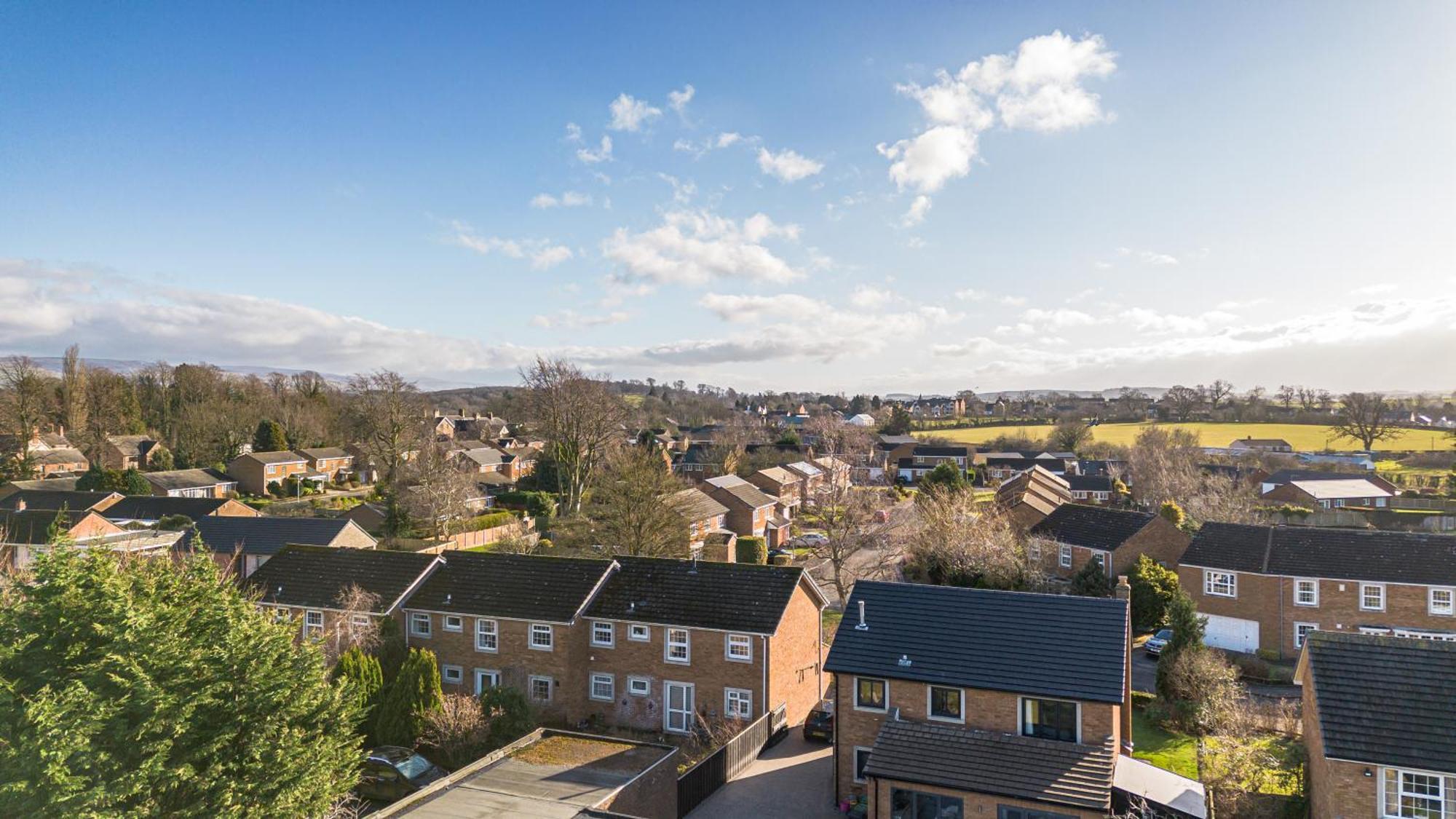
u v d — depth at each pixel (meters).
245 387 136.75
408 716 31.14
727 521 78.81
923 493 76.56
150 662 18.45
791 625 36.44
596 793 22.81
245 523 56.56
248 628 21.17
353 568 40.62
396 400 92.56
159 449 108.94
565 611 36.19
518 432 150.88
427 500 69.44
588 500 78.88
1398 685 22.00
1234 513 66.88
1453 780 20.03
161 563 23.61
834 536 55.19
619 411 83.75
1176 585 48.03
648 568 38.72
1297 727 29.14
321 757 20.81
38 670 18.36
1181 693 34.03
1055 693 25.14
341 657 32.94
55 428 109.00
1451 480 97.94
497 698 31.92
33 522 51.75
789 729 35.72
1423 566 42.94
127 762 17.47
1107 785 22.69
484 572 39.47
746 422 169.88
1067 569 58.88
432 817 21.11
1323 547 45.78
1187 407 181.12
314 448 121.62
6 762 16.20
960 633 28.33
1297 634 44.75
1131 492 101.88
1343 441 140.12
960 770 23.72
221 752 19.16
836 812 26.53
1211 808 23.86
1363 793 20.73
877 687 27.41
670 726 35.34
